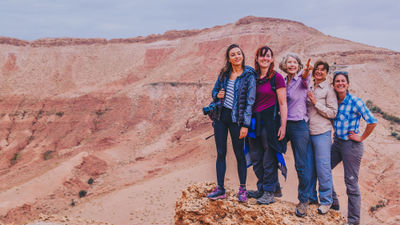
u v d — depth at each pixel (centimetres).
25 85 18300
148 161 9206
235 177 3938
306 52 19425
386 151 5941
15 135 13875
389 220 3647
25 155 12556
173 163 8562
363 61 15725
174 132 12544
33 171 9550
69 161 8969
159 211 4188
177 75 19012
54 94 17738
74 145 13350
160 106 14612
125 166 9206
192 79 18388
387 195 4350
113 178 8350
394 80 13550
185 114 13988
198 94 14900
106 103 15862
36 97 16888
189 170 5794
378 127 8056
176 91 15375
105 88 17838
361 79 13425
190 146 9162
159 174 7812
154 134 12750
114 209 4578
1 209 6450
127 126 13988
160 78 18762
